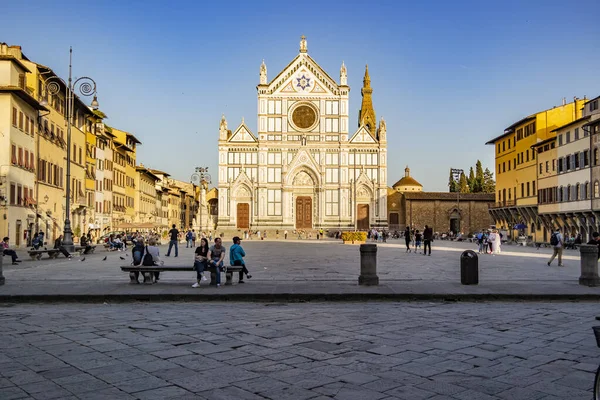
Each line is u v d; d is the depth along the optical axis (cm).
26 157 5281
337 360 1048
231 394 852
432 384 903
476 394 857
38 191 5662
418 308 1736
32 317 1534
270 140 10738
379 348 1147
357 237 7556
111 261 3659
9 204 4850
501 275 2675
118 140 9638
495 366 1013
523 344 1191
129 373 961
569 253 5125
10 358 1060
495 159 10212
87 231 7519
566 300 1942
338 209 10750
